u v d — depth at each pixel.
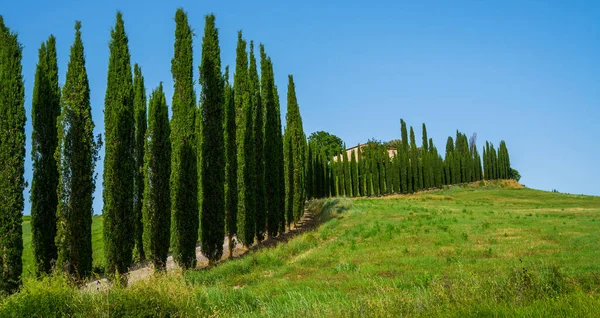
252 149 28.25
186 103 21.39
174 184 20.97
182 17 22.80
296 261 19.03
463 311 8.06
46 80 19.16
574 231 25.00
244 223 27.08
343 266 16.77
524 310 7.68
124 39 18.89
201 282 16.12
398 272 15.31
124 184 17.61
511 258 17.28
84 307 9.27
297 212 39.47
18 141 17.09
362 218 35.41
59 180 17.00
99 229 38.34
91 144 17.52
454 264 16.11
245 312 10.74
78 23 17.88
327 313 9.34
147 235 24.14
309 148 64.06
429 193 86.88
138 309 9.09
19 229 16.83
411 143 86.75
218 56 23.92
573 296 8.51
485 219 33.06
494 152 106.62
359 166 81.00
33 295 9.52
